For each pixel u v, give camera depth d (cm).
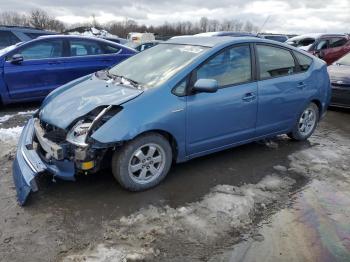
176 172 442
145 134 379
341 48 1363
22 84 720
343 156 518
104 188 396
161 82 399
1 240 309
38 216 344
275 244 312
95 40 811
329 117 753
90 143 351
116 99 376
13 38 1029
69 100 402
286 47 520
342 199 392
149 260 289
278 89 493
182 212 354
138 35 2481
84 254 293
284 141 573
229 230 329
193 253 299
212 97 421
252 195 392
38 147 400
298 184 424
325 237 323
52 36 764
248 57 466
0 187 396
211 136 434
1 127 612
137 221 338
